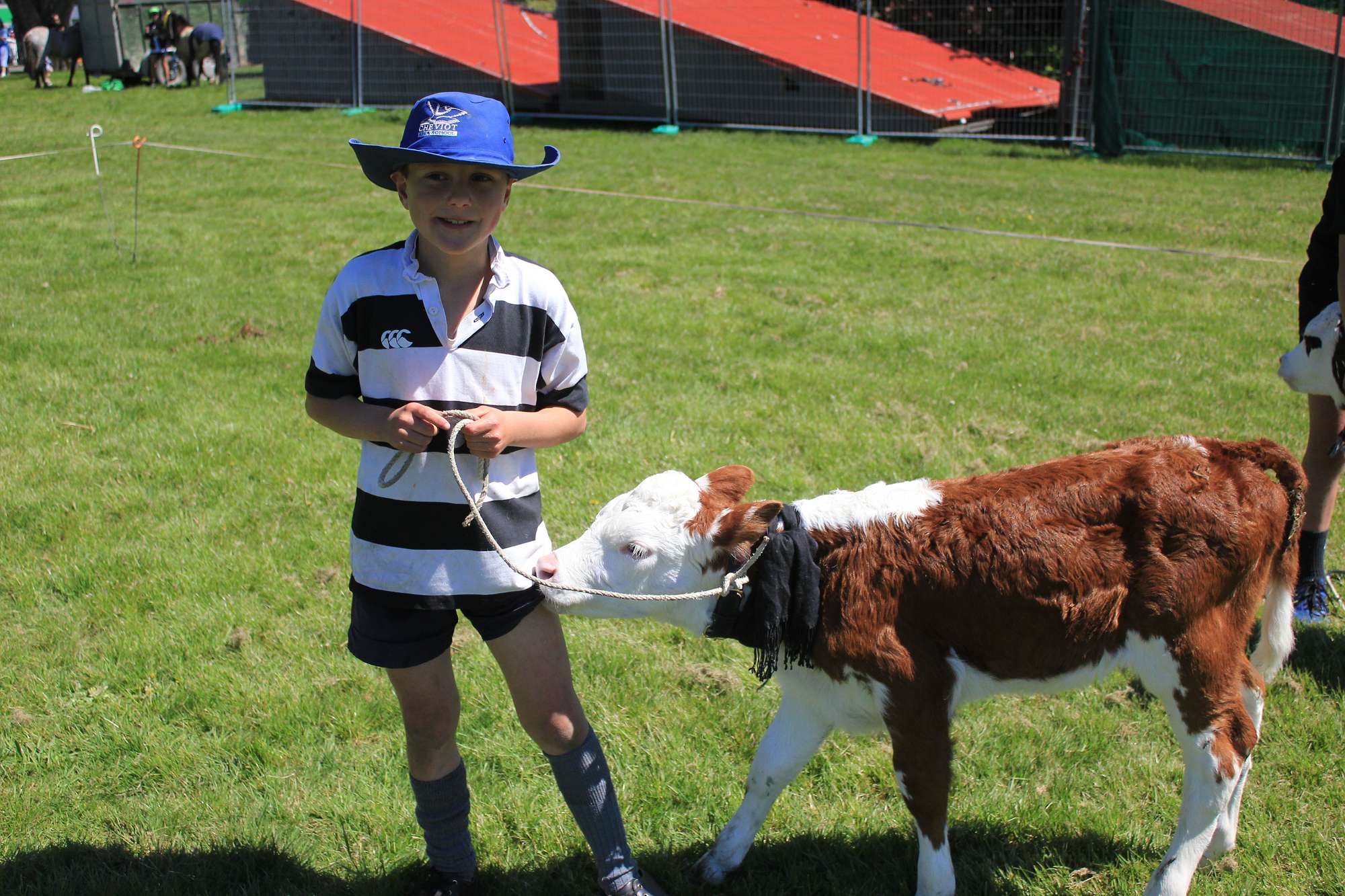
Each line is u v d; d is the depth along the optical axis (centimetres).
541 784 371
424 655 286
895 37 2339
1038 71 2450
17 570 494
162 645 440
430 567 276
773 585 293
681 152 1741
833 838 348
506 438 267
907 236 1144
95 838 344
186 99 2431
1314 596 454
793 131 1961
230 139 1830
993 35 2461
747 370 746
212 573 492
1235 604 308
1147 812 358
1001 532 297
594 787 305
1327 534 454
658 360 770
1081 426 652
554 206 1293
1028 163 1659
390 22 2342
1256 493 308
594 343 805
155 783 371
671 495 299
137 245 1091
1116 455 314
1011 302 909
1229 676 307
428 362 272
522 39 2519
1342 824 348
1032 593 296
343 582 489
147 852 338
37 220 1203
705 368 754
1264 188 1436
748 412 672
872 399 693
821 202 1330
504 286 275
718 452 615
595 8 2123
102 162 1585
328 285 951
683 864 341
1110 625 302
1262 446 320
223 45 2716
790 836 350
